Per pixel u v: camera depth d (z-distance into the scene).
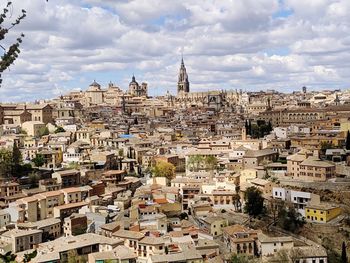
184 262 167.75
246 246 190.25
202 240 191.38
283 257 176.62
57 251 174.50
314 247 186.00
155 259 166.00
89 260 169.12
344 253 184.38
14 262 35.44
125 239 189.25
